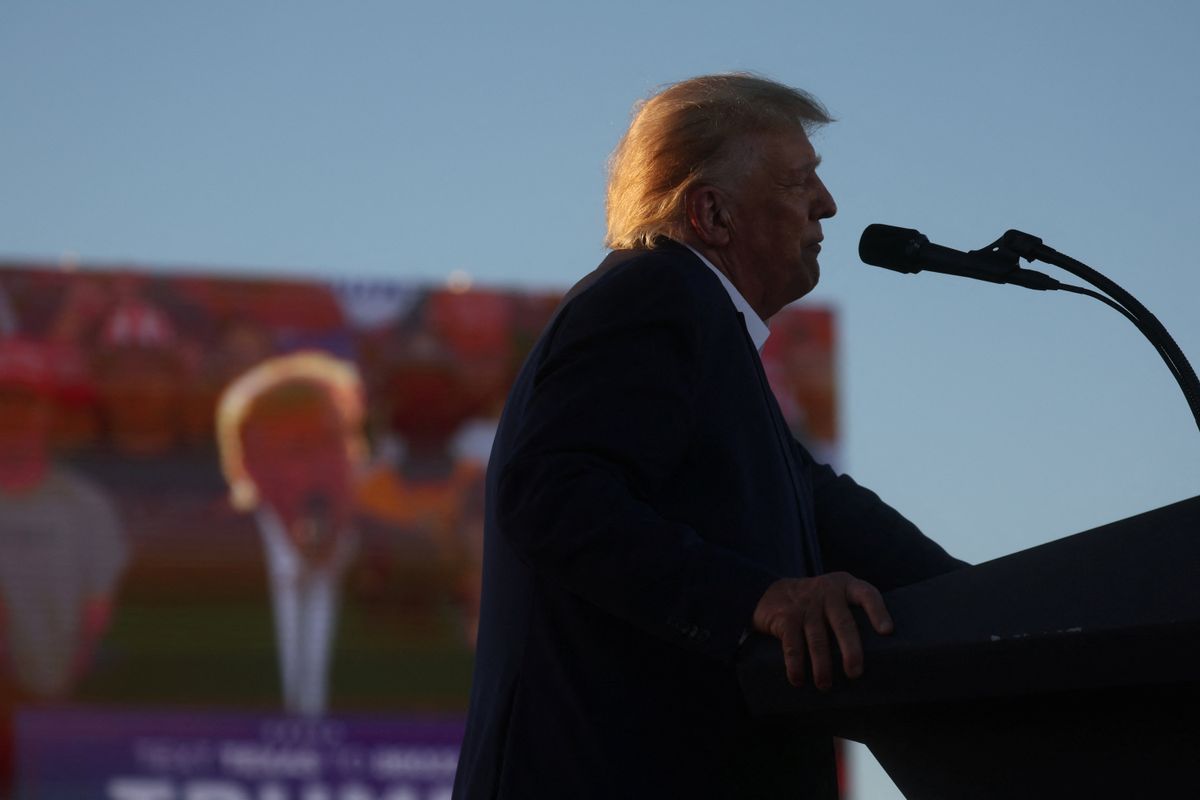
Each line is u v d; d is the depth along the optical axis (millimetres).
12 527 21016
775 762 2738
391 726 21125
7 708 20547
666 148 3250
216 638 21062
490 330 22234
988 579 2115
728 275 3234
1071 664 1938
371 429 21828
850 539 3443
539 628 2816
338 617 21312
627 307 2840
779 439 3029
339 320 22062
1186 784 1989
